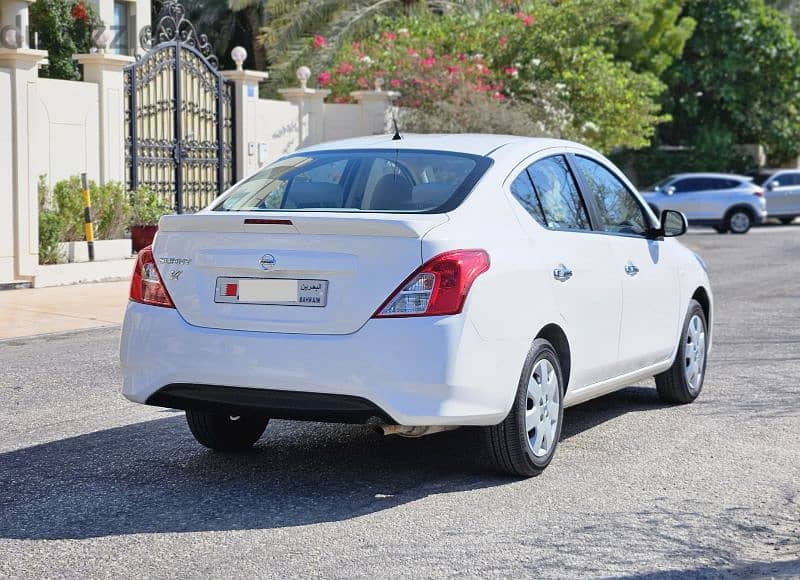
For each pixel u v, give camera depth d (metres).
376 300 7.29
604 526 7.03
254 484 8.01
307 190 8.45
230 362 7.50
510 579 6.09
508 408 7.76
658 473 8.35
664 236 10.26
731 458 8.82
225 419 8.83
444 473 8.33
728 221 43.28
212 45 50.31
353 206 8.18
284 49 40.97
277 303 7.47
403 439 9.43
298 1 41.41
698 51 55.06
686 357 10.91
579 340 8.71
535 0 40.00
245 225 7.55
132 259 21.98
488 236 7.81
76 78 28.91
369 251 7.34
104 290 19.75
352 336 7.28
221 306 7.62
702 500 7.63
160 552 6.53
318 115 30.12
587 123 35.34
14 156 19.36
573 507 7.45
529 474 8.16
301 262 7.42
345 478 8.18
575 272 8.65
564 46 37.06
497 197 8.16
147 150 24.78
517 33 37.25
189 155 26.00
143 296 7.95
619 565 6.32
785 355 13.96
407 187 8.16
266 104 28.25
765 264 28.47
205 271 7.71
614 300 9.27
